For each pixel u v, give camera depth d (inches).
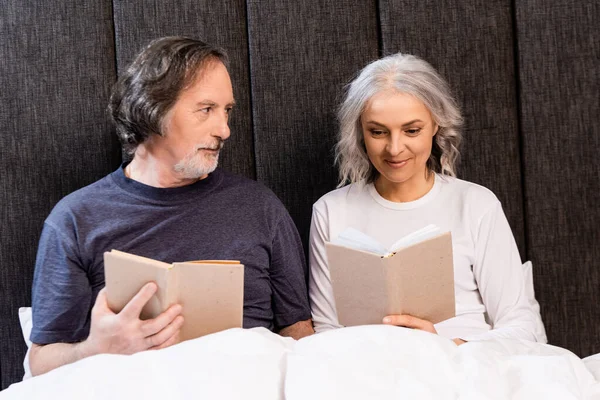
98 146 78.0
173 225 67.0
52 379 50.3
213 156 66.8
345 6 79.1
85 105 77.8
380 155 69.3
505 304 69.6
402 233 71.4
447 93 71.1
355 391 47.1
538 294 81.4
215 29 78.6
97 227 66.3
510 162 80.5
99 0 77.5
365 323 61.1
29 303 78.6
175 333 54.9
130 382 48.5
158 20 78.2
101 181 69.1
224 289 55.4
